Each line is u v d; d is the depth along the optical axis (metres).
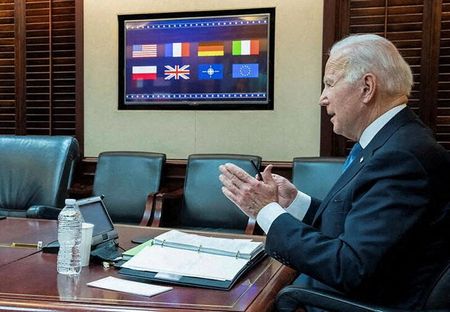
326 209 1.32
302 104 3.22
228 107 3.34
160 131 3.49
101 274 1.35
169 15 3.40
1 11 3.70
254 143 3.32
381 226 1.07
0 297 1.16
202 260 1.39
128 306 1.10
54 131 3.68
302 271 1.16
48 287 1.23
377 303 1.14
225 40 3.32
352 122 1.29
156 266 1.34
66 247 1.36
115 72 3.53
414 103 3.06
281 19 3.22
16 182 2.57
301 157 2.94
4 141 2.65
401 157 1.12
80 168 3.60
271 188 1.29
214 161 3.05
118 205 3.15
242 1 3.28
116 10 3.49
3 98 3.73
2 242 1.73
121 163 3.21
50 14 3.60
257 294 1.20
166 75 3.44
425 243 1.14
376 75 1.22
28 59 3.68
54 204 2.51
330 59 1.30
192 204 3.03
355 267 1.07
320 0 3.14
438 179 1.12
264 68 3.26
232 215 2.94
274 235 1.22
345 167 1.44
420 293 1.13
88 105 3.60
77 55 3.58
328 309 1.12
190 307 1.10
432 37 3.00
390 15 3.06
